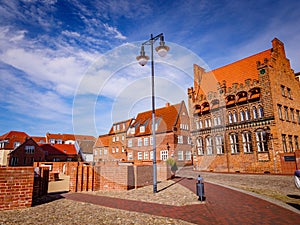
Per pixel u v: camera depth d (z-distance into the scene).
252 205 6.43
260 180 12.57
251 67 20.97
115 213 5.61
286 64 20.94
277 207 6.16
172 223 4.77
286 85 20.02
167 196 7.93
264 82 18.11
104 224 4.69
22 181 6.28
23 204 6.21
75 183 9.27
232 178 14.00
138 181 10.27
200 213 5.59
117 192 8.93
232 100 20.36
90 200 7.33
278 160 16.59
